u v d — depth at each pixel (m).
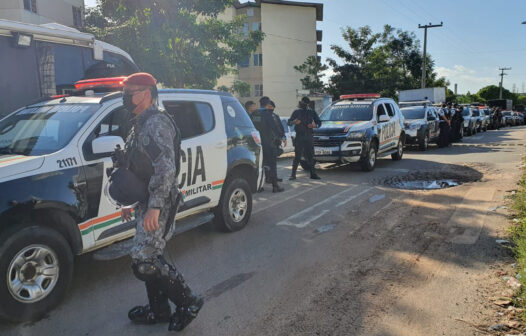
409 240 4.86
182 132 4.61
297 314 3.23
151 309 3.11
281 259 4.41
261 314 3.24
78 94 4.70
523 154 12.54
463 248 4.49
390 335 2.89
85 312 3.38
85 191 3.51
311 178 9.34
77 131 3.65
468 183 8.10
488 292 3.46
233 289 3.70
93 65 9.56
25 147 3.65
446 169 10.06
